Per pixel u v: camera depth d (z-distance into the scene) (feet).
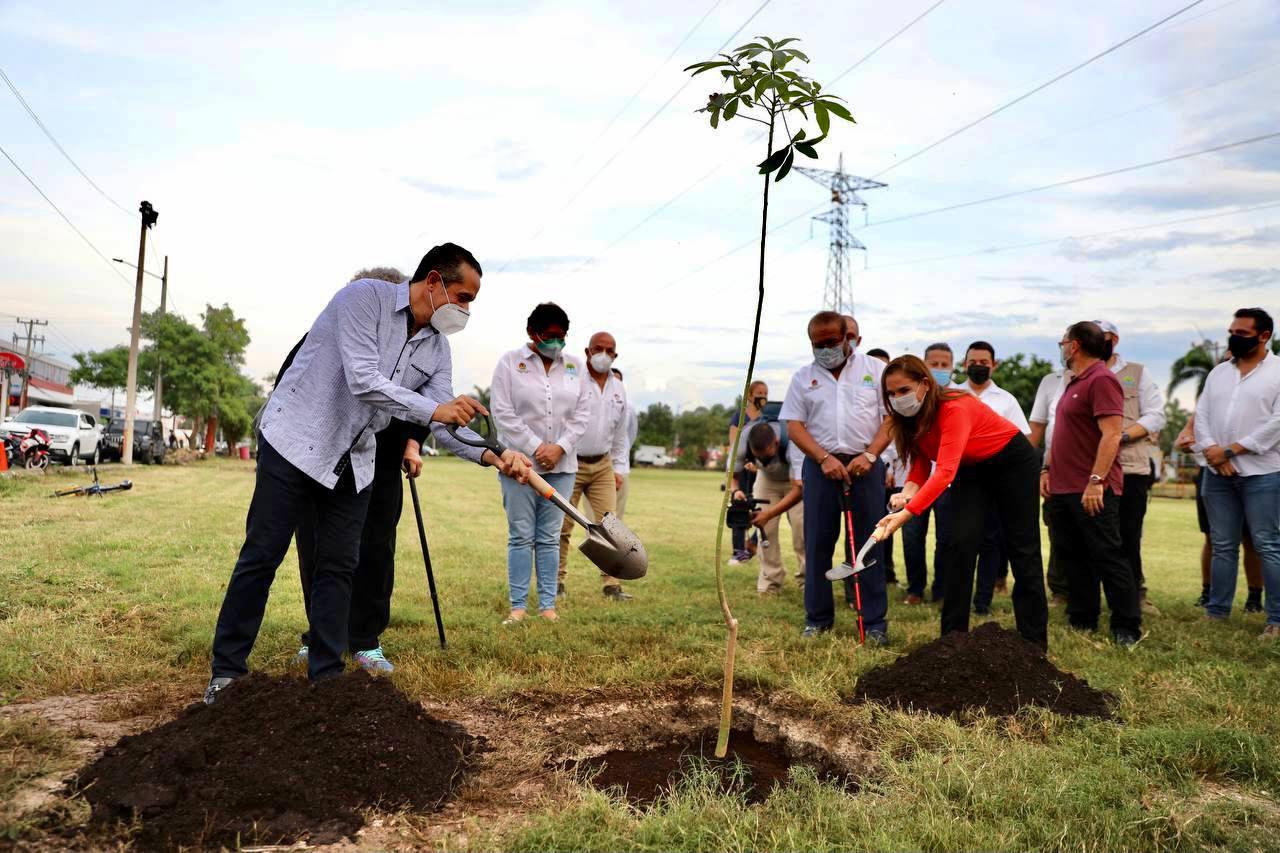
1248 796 9.45
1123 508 21.08
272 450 11.12
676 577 25.79
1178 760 10.03
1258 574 22.18
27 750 9.14
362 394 11.16
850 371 17.71
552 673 13.62
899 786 9.16
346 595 11.78
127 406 83.51
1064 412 18.40
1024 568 15.92
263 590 11.18
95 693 11.72
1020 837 7.93
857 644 16.24
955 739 10.54
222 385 132.26
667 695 13.15
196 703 10.52
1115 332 21.11
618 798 8.87
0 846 7.00
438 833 7.93
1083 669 14.69
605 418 22.04
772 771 10.84
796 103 9.01
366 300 11.59
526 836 7.57
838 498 17.58
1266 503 18.75
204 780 8.14
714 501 76.84
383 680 9.89
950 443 14.52
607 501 22.43
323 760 8.57
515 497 18.20
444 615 18.03
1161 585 27.37
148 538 26.58
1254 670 14.90
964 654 12.77
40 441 61.21
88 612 16.11
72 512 33.40
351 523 11.76
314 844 7.57
